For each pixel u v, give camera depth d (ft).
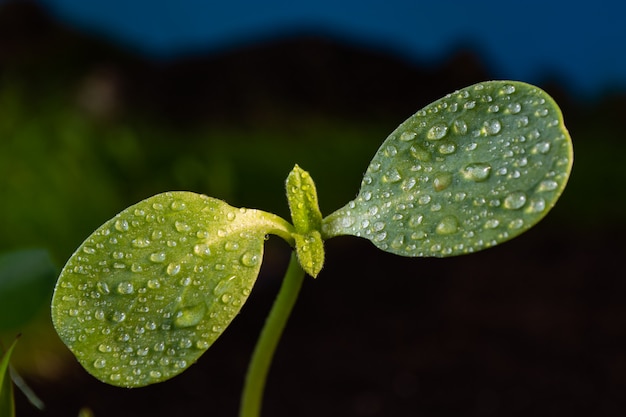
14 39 2.48
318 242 0.42
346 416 1.10
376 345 1.28
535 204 0.39
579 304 1.39
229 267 0.41
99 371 0.39
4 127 1.66
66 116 1.91
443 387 1.16
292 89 2.50
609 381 1.15
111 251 0.40
